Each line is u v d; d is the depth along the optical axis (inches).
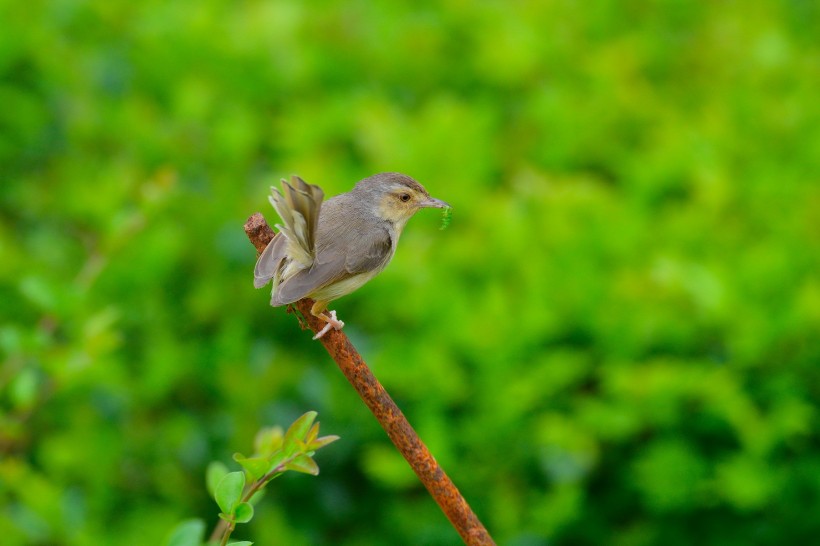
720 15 564.7
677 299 395.2
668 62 545.3
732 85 508.7
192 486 432.1
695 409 394.0
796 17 607.5
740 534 400.8
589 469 399.5
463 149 449.1
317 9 556.4
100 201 443.8
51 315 342.3
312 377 430.6
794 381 389.7
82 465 413.4
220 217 451.8
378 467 398.0
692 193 452.1
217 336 446.3
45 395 340.5
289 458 195.3
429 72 531.5
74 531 369.1
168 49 518.6
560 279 405.7
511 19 526.0
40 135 503.8
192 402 450.0
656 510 395.5
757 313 389.1
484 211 428.5
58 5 524.7
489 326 395.9
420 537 416.8
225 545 195.6
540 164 487.5
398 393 420.8
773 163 458.0
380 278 418.6
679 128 461.7
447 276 418.9
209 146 474.0
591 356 404.2
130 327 446.0
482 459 402.0
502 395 386.9
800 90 503.5
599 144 493.7
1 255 436.5
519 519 400.5
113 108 491.8
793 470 394.6
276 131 504.1
